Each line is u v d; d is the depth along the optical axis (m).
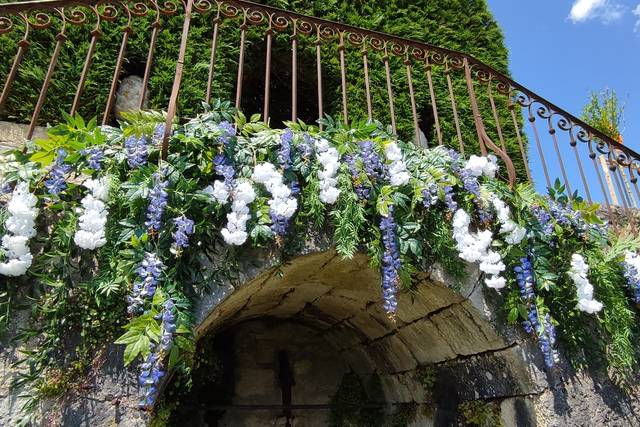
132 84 4.35
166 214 2.31
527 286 2.85
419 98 5.61
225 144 2.51
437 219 2.81
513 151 5.70
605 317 3.04
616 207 3.99
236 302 3.05
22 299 2.20
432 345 3.69
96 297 2.18
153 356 2.07
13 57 4.01
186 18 2.80
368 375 4.91
